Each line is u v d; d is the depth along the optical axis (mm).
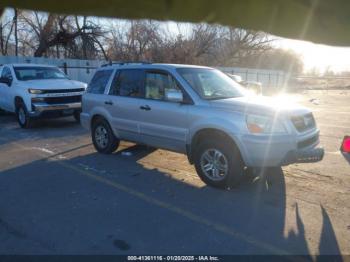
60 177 5473
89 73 21906
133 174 5586
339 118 12039
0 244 3396
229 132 4547
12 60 18984
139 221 3873
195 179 5301
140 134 5961
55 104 9797
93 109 6824
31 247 3336
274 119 4387
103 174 5605
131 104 6012
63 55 25891
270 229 3664
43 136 8836
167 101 5461
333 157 6531
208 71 5914
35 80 10438
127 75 6297
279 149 4363
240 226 3736
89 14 702
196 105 5055
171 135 5398
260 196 4578
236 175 4660
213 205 4297
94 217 3984
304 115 4719
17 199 4566
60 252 3248
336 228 3676
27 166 6105
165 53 24719
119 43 25312
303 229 3660
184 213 4074
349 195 4586
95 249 3293
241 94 5582
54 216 4020
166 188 4930
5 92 10805
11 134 9164
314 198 4496
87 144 7824
